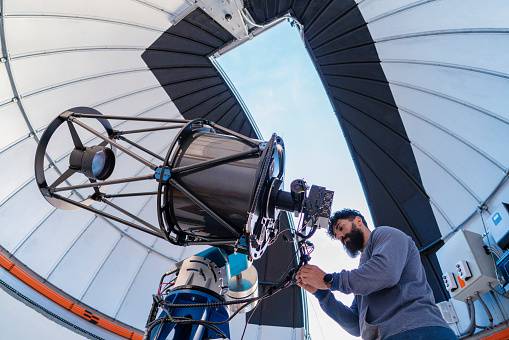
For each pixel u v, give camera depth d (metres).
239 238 2.97
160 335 2.97
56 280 9.30
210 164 3.03
